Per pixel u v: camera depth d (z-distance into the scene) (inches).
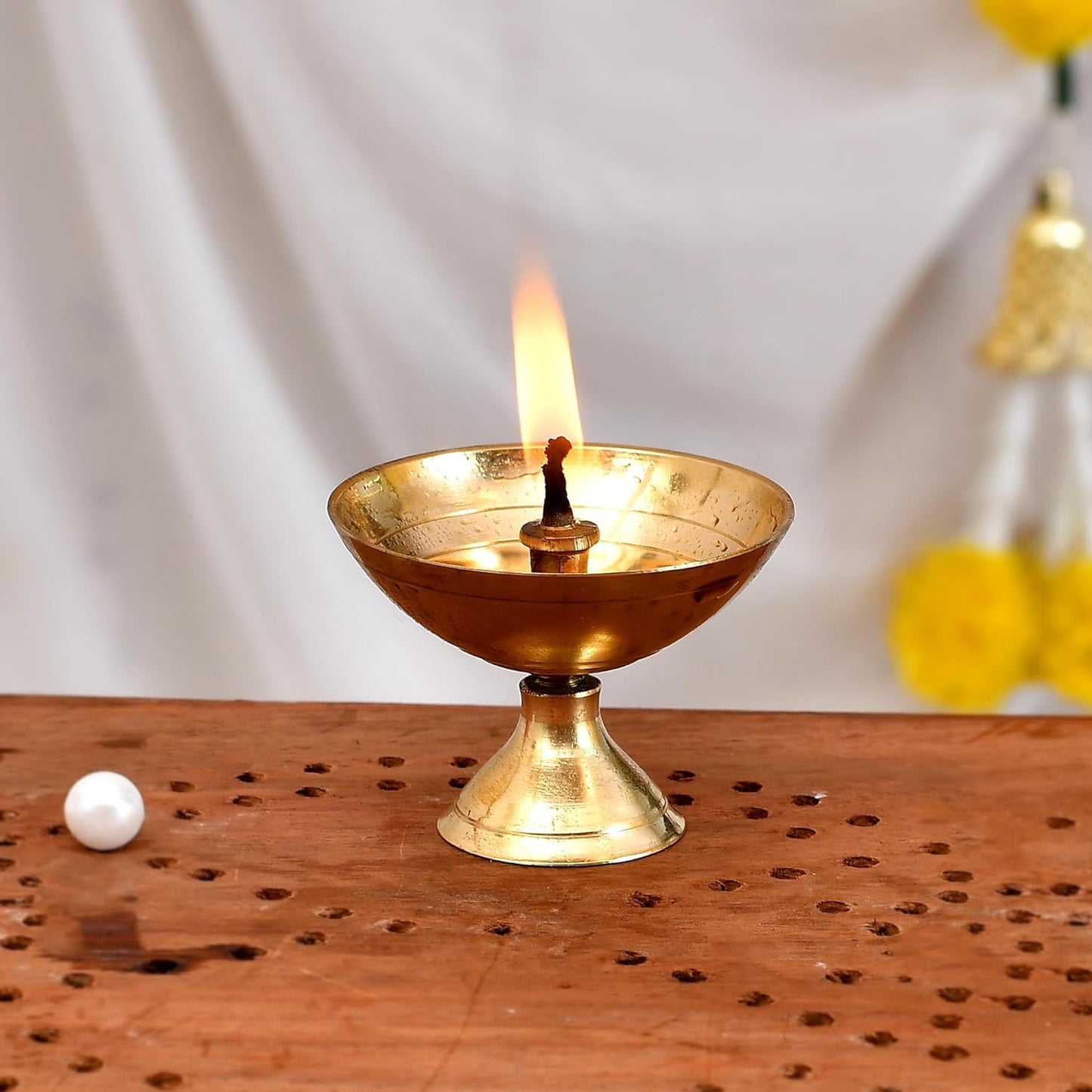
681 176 32.5
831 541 34.2
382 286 32.7
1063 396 33.2
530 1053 22.3
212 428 32.7
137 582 33.9
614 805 24.2
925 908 23.6
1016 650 34.3
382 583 23.7
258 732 25.8
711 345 33.0
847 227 32.6
